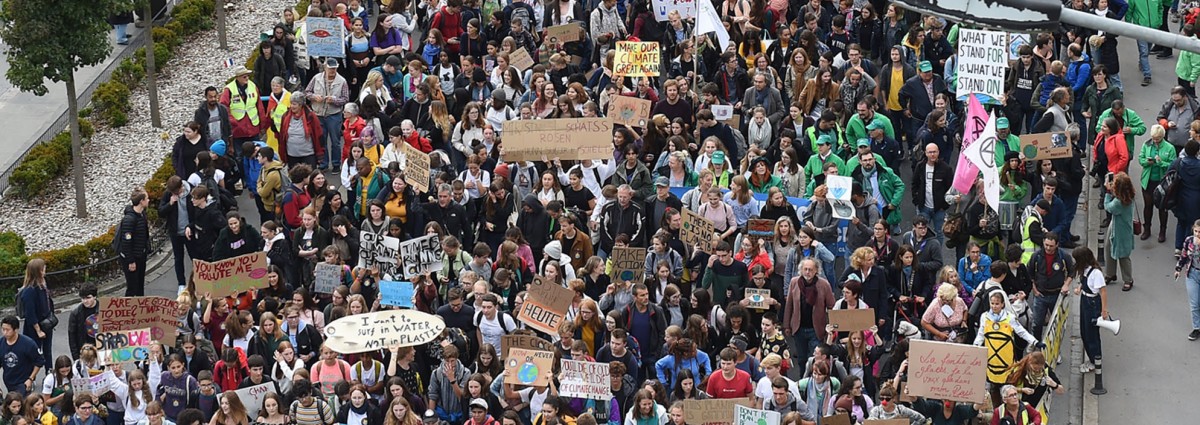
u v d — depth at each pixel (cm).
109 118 5981
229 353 3756
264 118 5206
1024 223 4219
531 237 4338
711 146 4572
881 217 4444
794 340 4088
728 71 5247
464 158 4862
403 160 4688
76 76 6562
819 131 4741
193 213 4525
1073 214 4691
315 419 3581
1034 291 4103
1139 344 4356
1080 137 5022
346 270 4144
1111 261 4606
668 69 5747
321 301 4131
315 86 5275
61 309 4772
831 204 4272
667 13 5784
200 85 6306
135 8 5812
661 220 4319
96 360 3822
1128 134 4900
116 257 4922
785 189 4522
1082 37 5662
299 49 5625
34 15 5072
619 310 3853
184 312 3916
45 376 4231
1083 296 4044
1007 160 4403
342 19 5634
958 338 3806
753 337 3859
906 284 4022
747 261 4075
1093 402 4106
